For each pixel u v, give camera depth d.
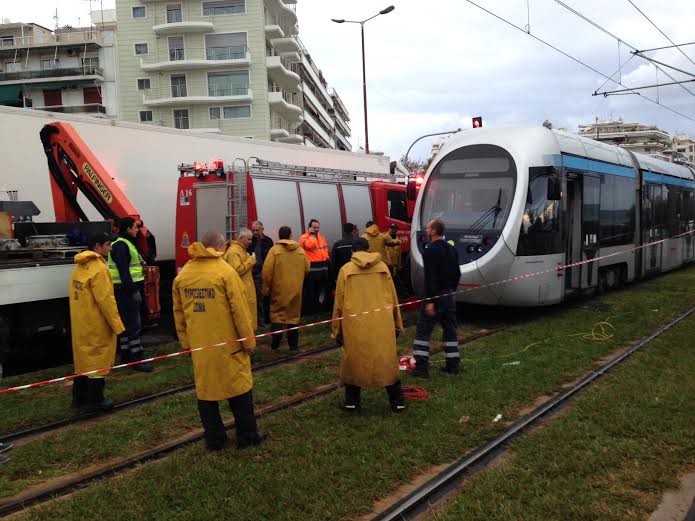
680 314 11.05
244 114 47.97
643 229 15.21
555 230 10.63
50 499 4.38
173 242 12.91
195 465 4.68
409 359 7.73
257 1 47.19
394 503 4.11
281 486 4.30
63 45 52.81
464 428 5.43
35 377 7.67
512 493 4.12
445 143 11.52
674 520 3.77
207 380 4.90
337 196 13.22
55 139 10.55
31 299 7.95
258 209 11.04
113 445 5.30
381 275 5.79
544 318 10.99
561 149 11.07
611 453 4.73
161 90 48.50
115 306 6.04
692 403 5.79
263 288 8.80
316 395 6.59
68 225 9.68
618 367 7.31
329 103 86.06
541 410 5.82
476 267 10.09
